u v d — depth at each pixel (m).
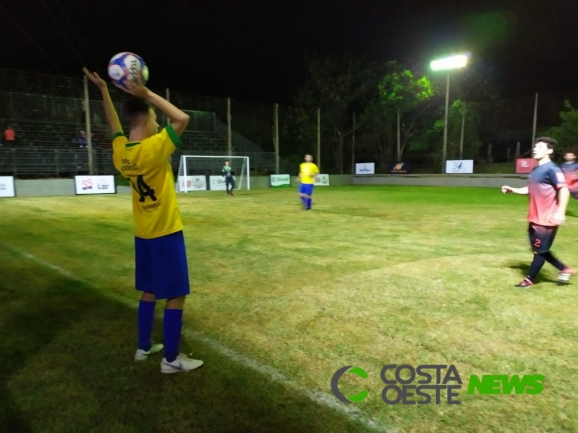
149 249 3.07
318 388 2.94
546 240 4.95
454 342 3.63
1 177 20.69
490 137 30.72
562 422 2.55
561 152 25.98
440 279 5.54
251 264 6.41
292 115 33.97
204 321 4.14
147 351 3.35
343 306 4.53
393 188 27.36
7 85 25.05
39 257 6.98
